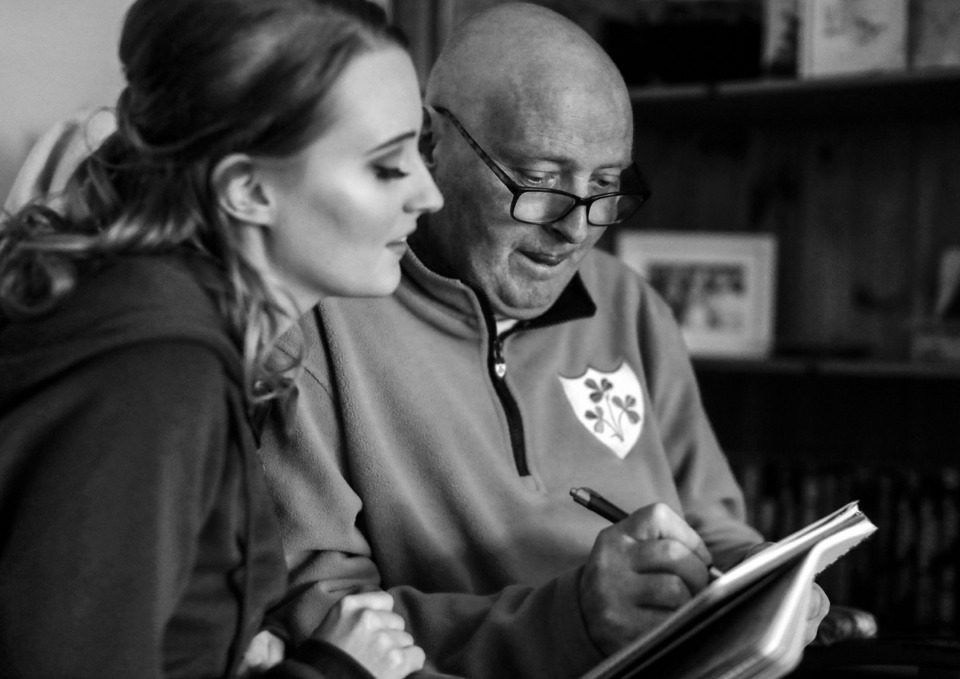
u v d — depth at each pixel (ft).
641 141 8.15
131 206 2.67
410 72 2.78
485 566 4.00
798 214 7.84
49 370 2.37
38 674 2.23
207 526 2.58
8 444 2.32
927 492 6.73
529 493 4.12
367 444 3.88
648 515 3.24
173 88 2.60
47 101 5.47
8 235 2.79
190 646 2.54
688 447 4.93
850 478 6.91
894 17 6.89
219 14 2.58
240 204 2.65
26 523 2.29
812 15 7.06
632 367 4.75
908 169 7.60
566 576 3.43
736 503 5.06
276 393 2.92
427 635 3.68
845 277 7.74
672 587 3.14
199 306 2.52
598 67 4.02
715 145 8.01
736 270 7.63
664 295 7.73
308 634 3.55
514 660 3.47
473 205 4.04
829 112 7.43
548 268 4.11
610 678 2.79
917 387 7.72
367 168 2.67
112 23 5.71
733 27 7.28
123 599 2.26
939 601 6.65
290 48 2.57
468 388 4.12
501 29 4.08
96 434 2.31
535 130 3.91
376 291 2.79
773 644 2.48
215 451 2.48
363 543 3.90
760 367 7.02
